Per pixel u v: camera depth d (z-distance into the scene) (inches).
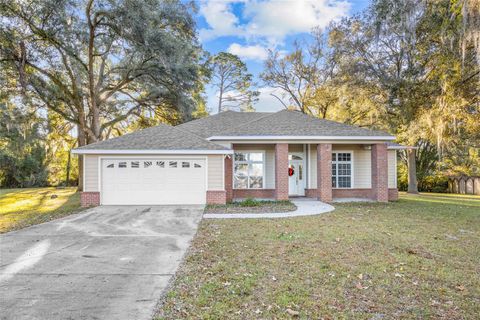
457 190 1008.2
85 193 527.2
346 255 235.1
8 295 169.0
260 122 630.5
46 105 834.2
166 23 772.6
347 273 196.7
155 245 275.3
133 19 658.2
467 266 211.8
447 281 184.9
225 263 217.3
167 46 716.7
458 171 1029.2
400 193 941.8
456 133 680.4
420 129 709.3
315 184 650.2
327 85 1020.5
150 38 690.8
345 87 863.1
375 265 211.8
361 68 821.9
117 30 699.4
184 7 770.2
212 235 307.6
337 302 156.3
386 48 817.5
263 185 640.4
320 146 588.7
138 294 168.7
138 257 238.2
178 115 942.4
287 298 160.2
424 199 694.5
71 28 705.6
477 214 444.1
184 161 541.3
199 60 1060.5
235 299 159.8
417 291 170.2
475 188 933.8
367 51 844.6
